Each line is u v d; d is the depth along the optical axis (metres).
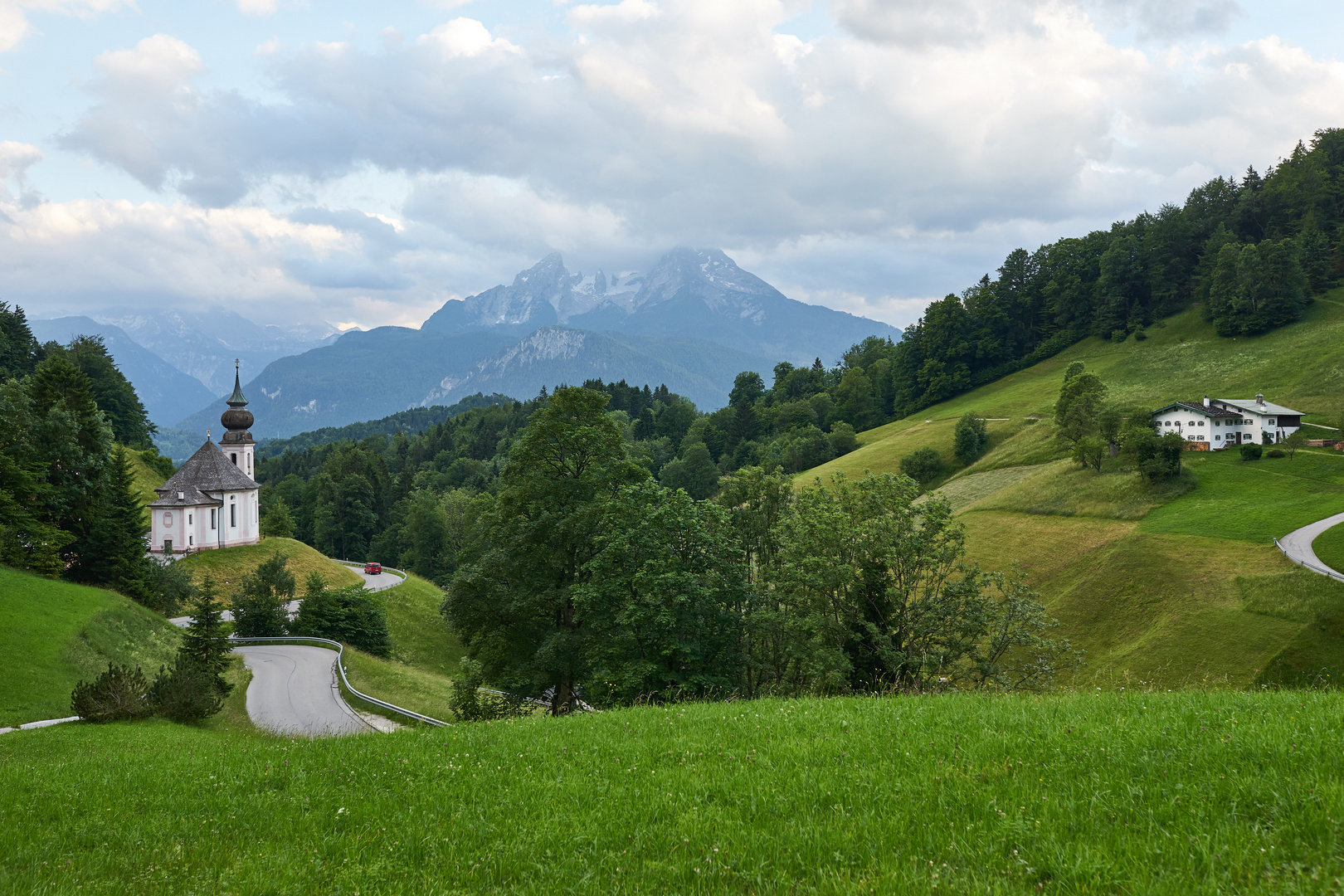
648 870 6.34
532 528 38.84
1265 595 55.50
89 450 71.75
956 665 37.94
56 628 42.47
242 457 114.69
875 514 40.59
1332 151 186.00
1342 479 79.25
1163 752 8.11
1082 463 96.69
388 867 7.04
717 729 11.83
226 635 45.44
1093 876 5.38
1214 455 92.06
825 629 34.09
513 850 7.09
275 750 13.70
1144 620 59.62
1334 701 10.66
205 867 7.43
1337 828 5.70
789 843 6.55
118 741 24.69
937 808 7.12
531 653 39.03
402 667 68.69
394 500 175.12
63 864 7.72
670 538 35.91
